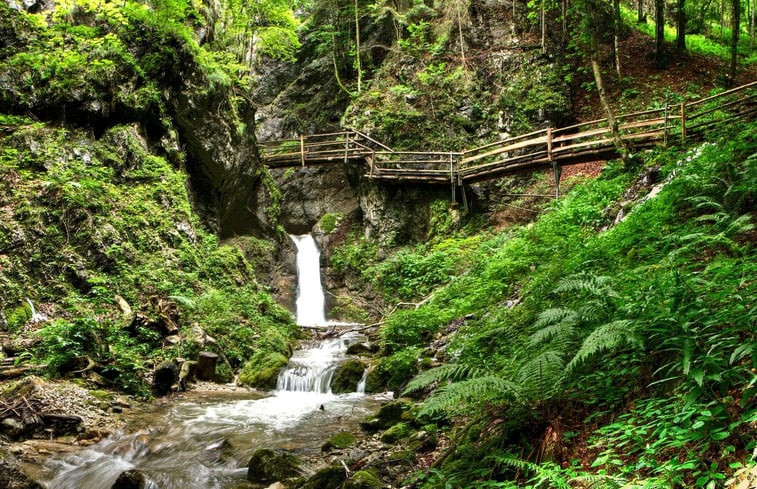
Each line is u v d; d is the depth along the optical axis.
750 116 11.02
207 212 17.47
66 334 8.96
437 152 19.55
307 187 25.61
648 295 3.94
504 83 22.25
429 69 23.17
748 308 3.32
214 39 20.45
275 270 20.30
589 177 17.84
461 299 11.58
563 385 4.01
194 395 9.50
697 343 3.23
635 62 22.88
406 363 9.45
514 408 4.10
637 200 9.44
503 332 6.25
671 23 28.53
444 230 19.64
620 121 19.84
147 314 11.02
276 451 6.02
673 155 10.48
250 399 9.29
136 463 6.22
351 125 23.12
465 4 23.80
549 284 6.17
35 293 10.20
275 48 23.19
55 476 5.81
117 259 11.70
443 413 5.80
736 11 19.58
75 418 7.07
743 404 2.66
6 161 11.66
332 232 23.70
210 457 6.37
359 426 7.29
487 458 3.82
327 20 27.34
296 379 10.44
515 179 19.95
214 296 12.90
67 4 14.25
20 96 12.83
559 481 2.77
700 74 21.09
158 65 15.30
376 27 26.73
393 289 18.39
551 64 22.16
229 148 17.58
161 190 14.05
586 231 9.34
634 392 3.64
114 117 14.34
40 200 11.27
